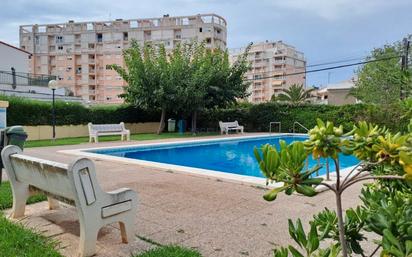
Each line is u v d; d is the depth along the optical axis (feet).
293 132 63.87
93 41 249.75
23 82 88.02
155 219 13.33
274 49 304.71
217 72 62.59
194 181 20.61
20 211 13.07
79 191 9.41
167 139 53.36
